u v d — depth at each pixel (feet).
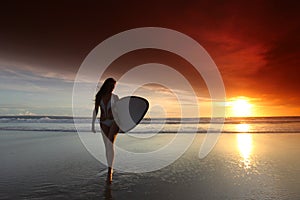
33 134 35.91
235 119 94.07
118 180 13.91
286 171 15.94
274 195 11.32
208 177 14.66
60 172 15.48
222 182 13.57
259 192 11.75
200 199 10.80
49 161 18.66
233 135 37.19
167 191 11.97
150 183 13.35
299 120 82.64
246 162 18.83
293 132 41.47
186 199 10.80
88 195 11.31
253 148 25.38
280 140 31.42
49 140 29.91
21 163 17.94
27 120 65.46
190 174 15.31
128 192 11.79
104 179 14.05
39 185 12.73
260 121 80.12
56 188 12.27
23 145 26.07
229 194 11.50
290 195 11.28
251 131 42.91
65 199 10.75
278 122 74.54
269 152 23.06
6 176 14.47
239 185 12.94
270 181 13.67
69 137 32.65
